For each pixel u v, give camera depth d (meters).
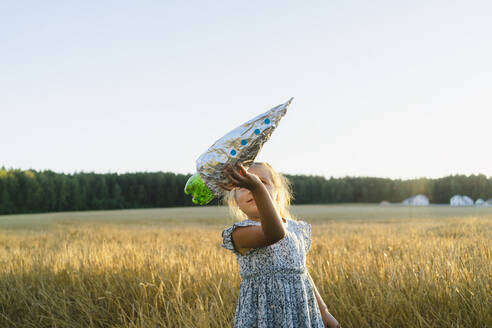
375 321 3.49
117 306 4.44
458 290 3.50
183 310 3.76
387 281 4.05
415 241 9.20
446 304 3.47
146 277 4.97
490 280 3.65
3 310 4.65
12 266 6.30
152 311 3.91
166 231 20.59
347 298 3.76
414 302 3.46
